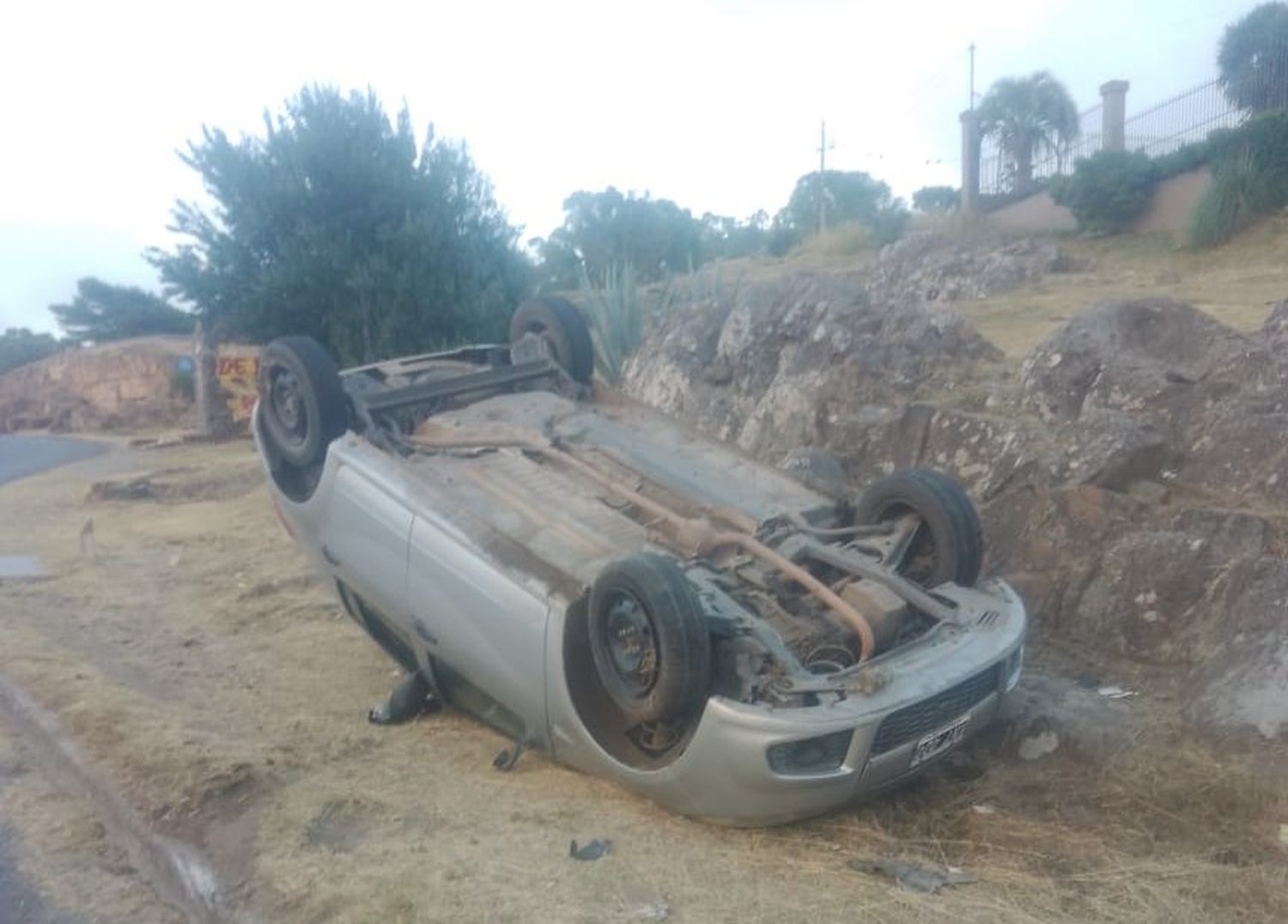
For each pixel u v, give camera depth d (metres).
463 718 6.85
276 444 7.28
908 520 6.27
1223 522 6.85
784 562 5.71
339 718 6.94
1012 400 9.15
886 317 10.53
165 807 5.58
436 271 20.03
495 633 5.76
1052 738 5.86
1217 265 20.11
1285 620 5.84
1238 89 25.81
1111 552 7.06
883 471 9.14
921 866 4.86
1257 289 15.77
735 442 10.70
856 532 6.21
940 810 5.41
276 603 9.70
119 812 5.67
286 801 5.56
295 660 8.23
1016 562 7.64
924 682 5.02
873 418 9.47
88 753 6.25
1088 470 7.64
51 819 5.67
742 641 5.09
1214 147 23.14
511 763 5.97
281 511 7.34
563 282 34.09
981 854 4.98
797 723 4.70
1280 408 7.63
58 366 41.53
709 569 5.71
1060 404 8.76
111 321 54.94
